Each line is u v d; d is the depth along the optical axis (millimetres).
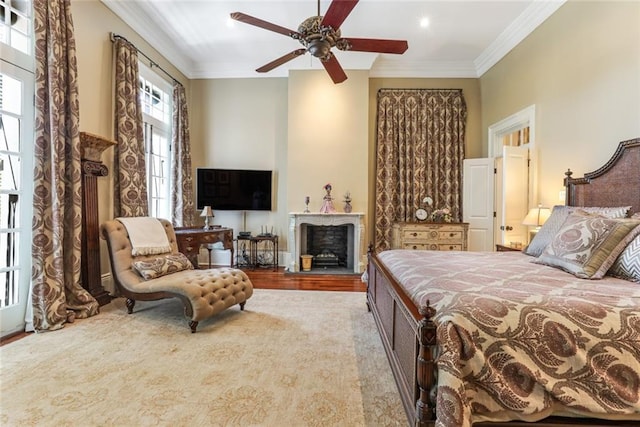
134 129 3910
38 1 2682
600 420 1229
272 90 5742
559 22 3557
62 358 2176
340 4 2191
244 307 3357
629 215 2375
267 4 3879
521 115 4285
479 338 1241
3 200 2576
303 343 2473
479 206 5098
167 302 3482
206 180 5496
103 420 1554
